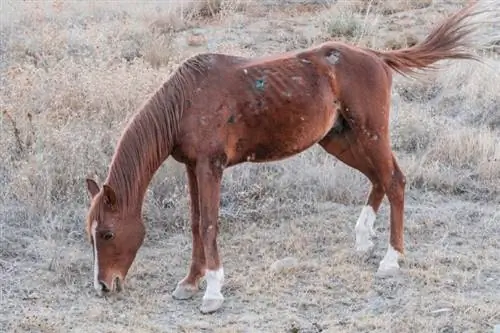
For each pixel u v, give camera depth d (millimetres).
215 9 16344
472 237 8797
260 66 7547
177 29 15266
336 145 8297
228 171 9797
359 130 7938
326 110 7781
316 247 8570
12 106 10766
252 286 7688
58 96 11094
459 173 10242
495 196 9781
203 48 14156
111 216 7125
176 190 9422
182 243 8711
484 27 8336
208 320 7145
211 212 7301
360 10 16125
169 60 12820
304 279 7848
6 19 14281
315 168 9938
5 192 9352
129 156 7156
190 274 7621
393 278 7801
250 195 9578
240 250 8477
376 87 7957
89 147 10031
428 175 10039
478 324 6930
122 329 6941
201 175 7277
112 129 10617
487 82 12367
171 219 9055
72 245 8633
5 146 10070
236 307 7367
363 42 14234
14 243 8555
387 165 8023
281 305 7371
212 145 7262
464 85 12516
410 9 16234
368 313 7184
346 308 7316
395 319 7031
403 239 8289
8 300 7496
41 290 7695
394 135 11125
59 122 10617
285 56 7750
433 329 6844
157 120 7203
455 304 7242
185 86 7281
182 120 7246
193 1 16203
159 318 7203
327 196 9680
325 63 7801
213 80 7344
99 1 15469
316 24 15430
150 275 8023
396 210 8039
